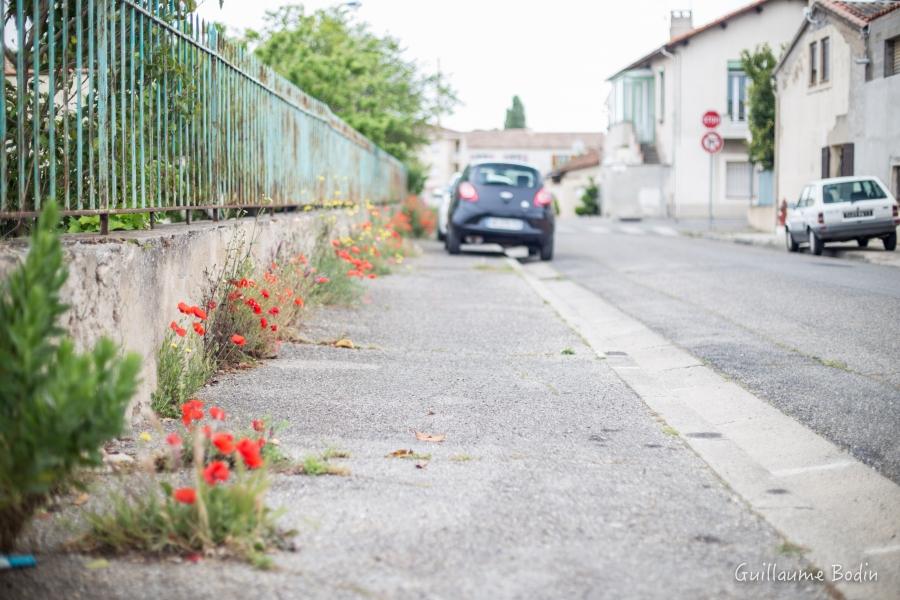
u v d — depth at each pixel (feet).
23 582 10.17
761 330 30.91
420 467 14.90
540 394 21.11
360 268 34.45
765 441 17.66
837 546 12.01
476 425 17.98
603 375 23.63
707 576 10.86
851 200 66.13
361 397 20.17
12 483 9.45
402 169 110.93
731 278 48.21
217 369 22.25
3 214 14.25
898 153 75.87
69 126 16.58
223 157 26.30
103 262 15.30
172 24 21.67
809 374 23.62
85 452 11.06
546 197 63.46
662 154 156.66
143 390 17.12
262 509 11.61
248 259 25.08
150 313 17.69
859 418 19.21
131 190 19.20
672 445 16.85
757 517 12.98
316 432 17.01
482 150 369.50
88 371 9.55
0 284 11.58
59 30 16.42
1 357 9.45
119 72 18.66
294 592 10.11
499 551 11.42
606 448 16.52
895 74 77.10
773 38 146.61
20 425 9.32
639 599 10.18
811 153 93.97
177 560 10.82
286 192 36.22
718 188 149.59
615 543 11.83
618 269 56.59
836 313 34.17
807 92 94.63
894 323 31.45
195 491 10.95
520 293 41.86
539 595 10.19
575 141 360.89
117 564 10.71
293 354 25.14
